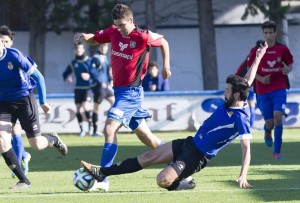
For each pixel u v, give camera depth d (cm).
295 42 6912
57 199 2041
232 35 6975
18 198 2064
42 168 2959
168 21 7081
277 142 3184
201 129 2070
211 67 6431
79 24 6216
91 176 2125
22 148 2612
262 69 3177
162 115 4938
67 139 4569
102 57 4725
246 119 2030
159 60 6725
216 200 1991
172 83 6931
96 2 6091
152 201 1984
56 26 6366
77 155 3525
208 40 6419
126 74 2250
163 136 4581
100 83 4728
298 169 2750
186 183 2178
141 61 2261
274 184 2314
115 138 2234
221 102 4934
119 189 2250
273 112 3225
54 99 4950
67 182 2472
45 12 6381
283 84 3203
